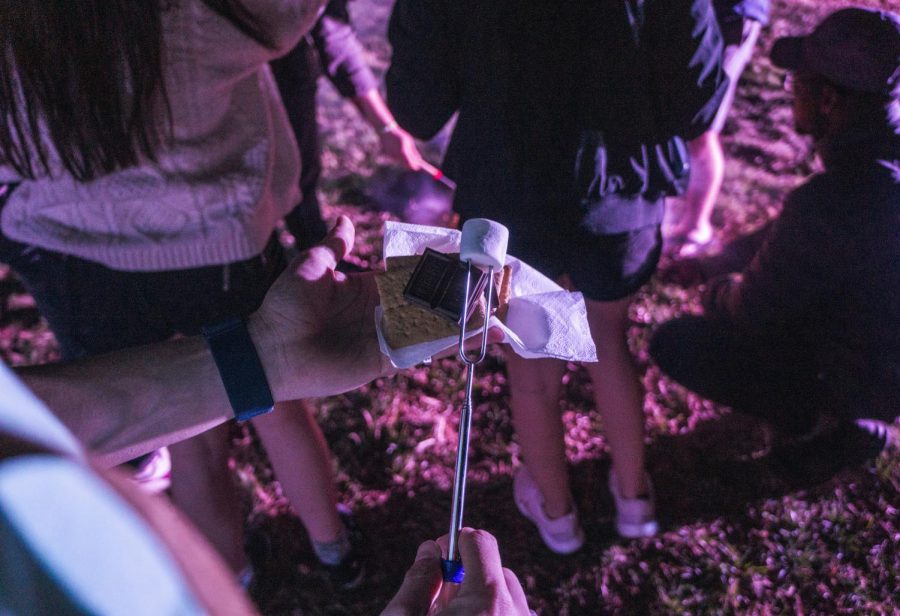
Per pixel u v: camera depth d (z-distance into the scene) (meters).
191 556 0.28
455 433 1.30
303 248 1.37
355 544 1.16
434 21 0.87
